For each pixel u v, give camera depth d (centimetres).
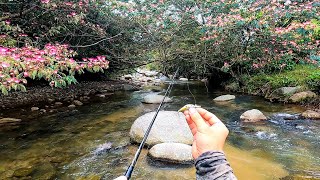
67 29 804
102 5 864
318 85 827
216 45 920
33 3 704
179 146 462
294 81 876
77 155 485
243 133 582
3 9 746
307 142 528
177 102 893
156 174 412
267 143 527
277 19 847
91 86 1168
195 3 938
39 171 425
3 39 566
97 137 569
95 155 484
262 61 942
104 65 545
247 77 1034
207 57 1012
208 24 840
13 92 944
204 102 880
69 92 1020
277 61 934
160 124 538
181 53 1000
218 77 1219
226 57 1005
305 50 853
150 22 934
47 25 803
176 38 972
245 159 460
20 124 647
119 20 967
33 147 516
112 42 1010
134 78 1512
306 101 788
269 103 828
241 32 912
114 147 518
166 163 443
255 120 663
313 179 392
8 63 398
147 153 477
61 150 504
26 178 403
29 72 432
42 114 732
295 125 622
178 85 1284
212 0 872
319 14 786
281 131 588
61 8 759
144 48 1025
